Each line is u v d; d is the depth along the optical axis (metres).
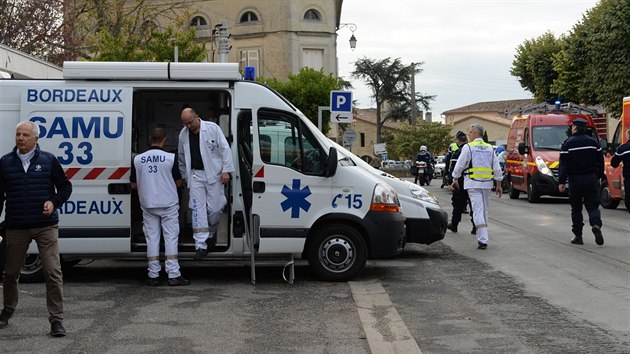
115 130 10.11
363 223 10.23
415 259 12.34
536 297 9.19
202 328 7.74
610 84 31.25
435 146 79.62
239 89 10.23
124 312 8.48
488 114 118.31
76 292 9.69
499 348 6.94
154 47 27.66
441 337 7.38
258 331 7.63
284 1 52.91
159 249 10.20
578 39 33.03
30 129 7.41
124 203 10.11
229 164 9.96
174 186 9.98
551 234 15.38
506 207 22.81
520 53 45.12
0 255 8.89
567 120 25.48
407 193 12.36
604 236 14.97
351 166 10.60
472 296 9.34
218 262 12.52
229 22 53.78
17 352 6.82
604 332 7.47
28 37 28.83
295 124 10.23
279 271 11.41
